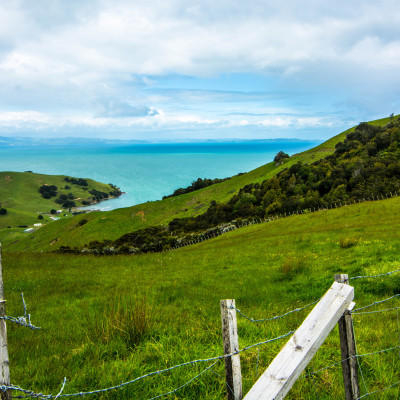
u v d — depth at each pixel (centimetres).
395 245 1884
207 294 1517
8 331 1037
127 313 880
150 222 12912
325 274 1596
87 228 12662
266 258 2277
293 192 8756
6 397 264
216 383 547
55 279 2067
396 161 7488
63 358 719
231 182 15625
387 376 582
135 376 571
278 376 292
